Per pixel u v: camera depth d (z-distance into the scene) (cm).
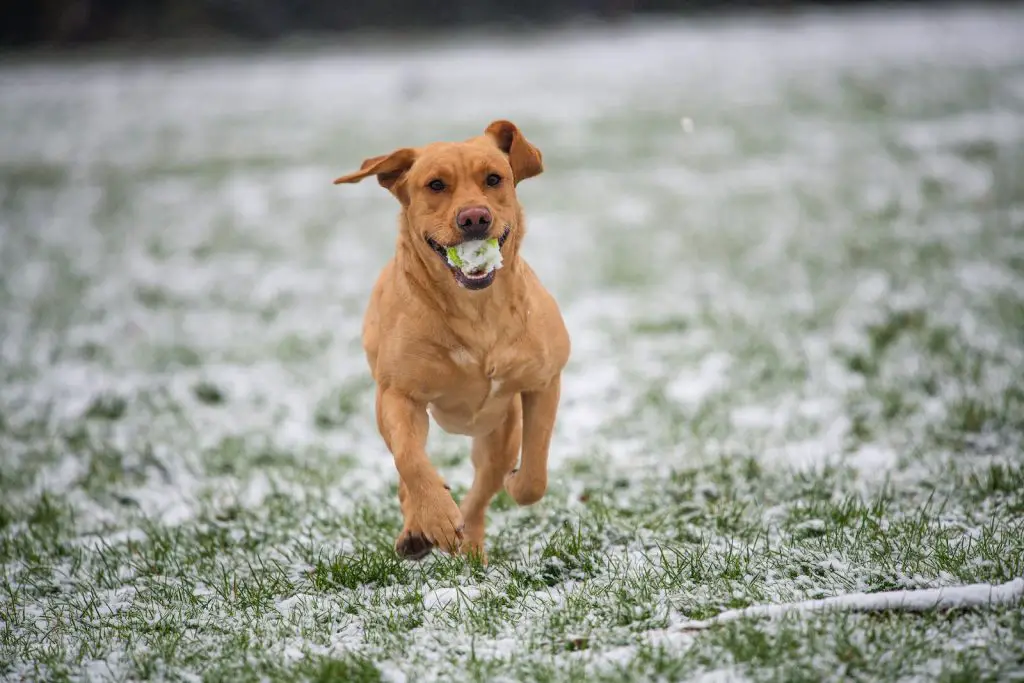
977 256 1559
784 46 5478
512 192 670
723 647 512
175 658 562
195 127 3944
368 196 2634
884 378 1101
